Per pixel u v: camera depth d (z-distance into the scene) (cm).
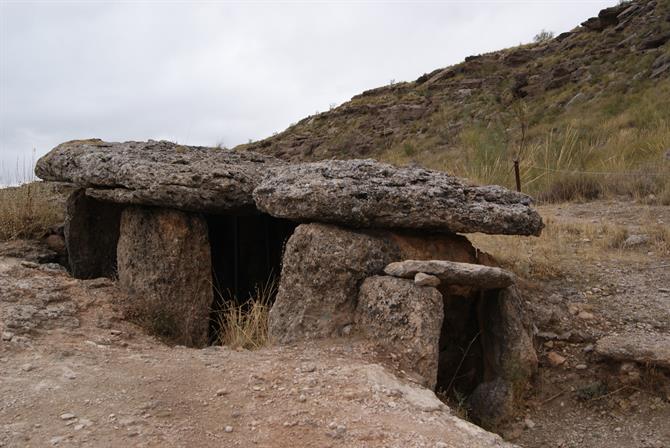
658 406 402
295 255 457
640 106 1587
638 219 773
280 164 694
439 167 1403
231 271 666
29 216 774
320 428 298
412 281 420
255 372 368
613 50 2425
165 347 451
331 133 3095
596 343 457
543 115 2034
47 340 420
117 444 276
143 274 568
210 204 554
